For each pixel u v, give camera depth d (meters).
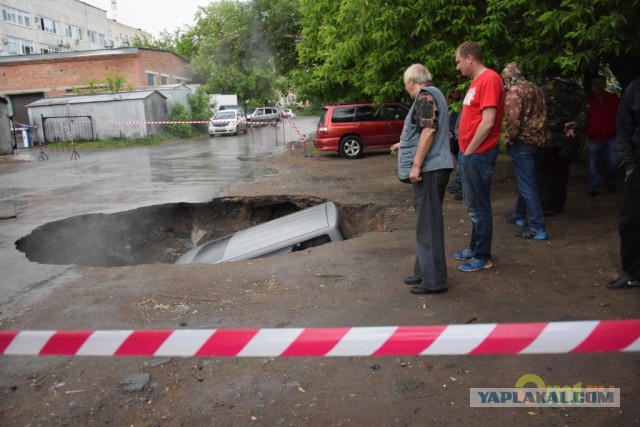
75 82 32.62
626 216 3.81
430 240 3.93
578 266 4.50
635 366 2.85
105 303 4.14
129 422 2.53
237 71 39.69
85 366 3.09
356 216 8.15
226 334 1.85
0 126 19.61
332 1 15.91
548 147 6.02
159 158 17.84
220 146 22.75
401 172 3.96
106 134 26.30
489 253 4.52
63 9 49.19
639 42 6.28
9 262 5.48
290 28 29.44
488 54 8.21
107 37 58.28
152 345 1.88
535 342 1.69
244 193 9.63
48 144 26.11
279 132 31.39
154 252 8.34
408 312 3.69
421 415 2.49
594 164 7.25
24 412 2.64
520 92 5.05
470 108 4.29
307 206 9.01
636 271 3.85
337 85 17.20
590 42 6.66
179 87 31.64
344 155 15.57
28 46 43.91
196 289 4.39
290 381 2.84
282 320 3.65
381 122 15.55
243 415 2.54
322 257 5.14
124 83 31.91
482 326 1.73
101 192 10.44
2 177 13.56
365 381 2.81
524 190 5.34
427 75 3.88
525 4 7.54
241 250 5.61
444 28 8.85
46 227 7.52
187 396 2.74
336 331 1.81
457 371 2.88
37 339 1.89
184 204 9.09
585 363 2.90
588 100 7.18
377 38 9.27
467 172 4.30
